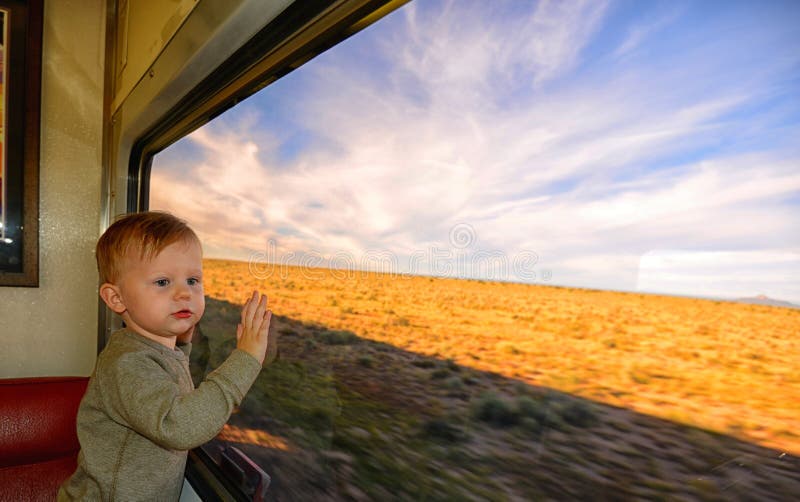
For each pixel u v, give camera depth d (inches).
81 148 68.2
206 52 35.8
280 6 29.5
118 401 28.5
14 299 64.9
